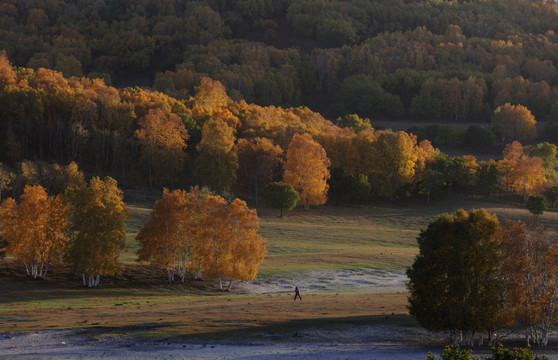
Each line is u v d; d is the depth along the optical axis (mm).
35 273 71625
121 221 71375
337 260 89125
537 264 43062
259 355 35250
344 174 148750
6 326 43406
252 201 141250
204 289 72312
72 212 72375
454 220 42844
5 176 114000
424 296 42250
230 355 35125
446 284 41875
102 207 69500
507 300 43000
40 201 71000
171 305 57094
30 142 149000
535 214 127688
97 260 69125
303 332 41781
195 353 35562
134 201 128375
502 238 43281
